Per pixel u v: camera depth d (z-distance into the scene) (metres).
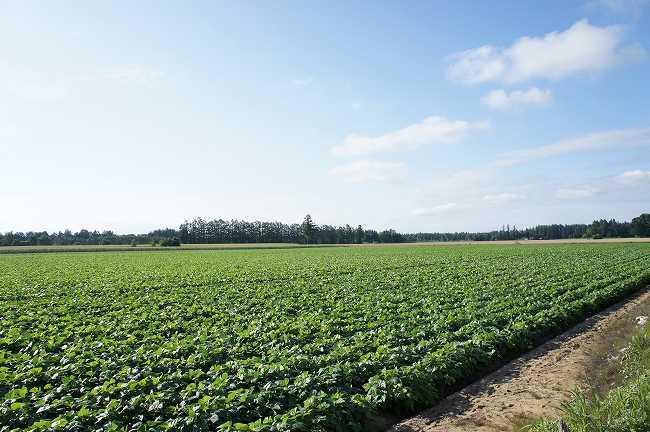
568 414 9.30
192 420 9.06
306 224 169.75
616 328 18.22
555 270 38.56
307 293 27.48
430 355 13.50
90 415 9.48
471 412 11.28
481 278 34.25
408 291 27.62
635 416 8.59
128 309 22.86
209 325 18.55
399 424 10.80
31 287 32.50
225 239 181.62
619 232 151.25
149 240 172.75
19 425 9.44
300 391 10.78
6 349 15.48
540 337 18.25
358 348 14.41
